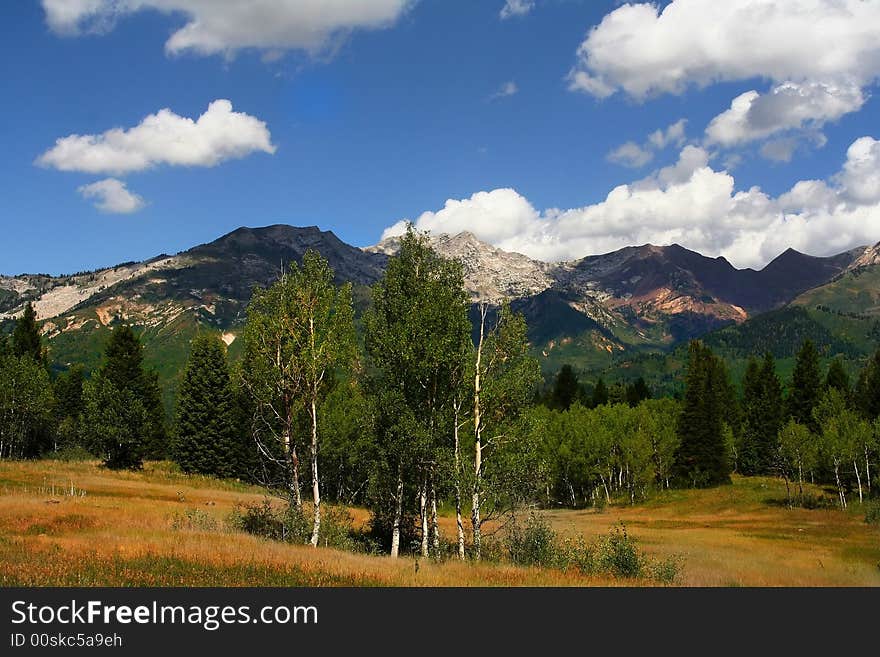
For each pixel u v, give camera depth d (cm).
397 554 3675
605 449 9500
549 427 9912
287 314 3659
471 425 3806
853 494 8188
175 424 8675
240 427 8400
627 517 8019
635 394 13675
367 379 3791
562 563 3083
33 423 8694
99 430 7644
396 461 3691
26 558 2205
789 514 7294
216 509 4888
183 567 2225
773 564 4088
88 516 3538
